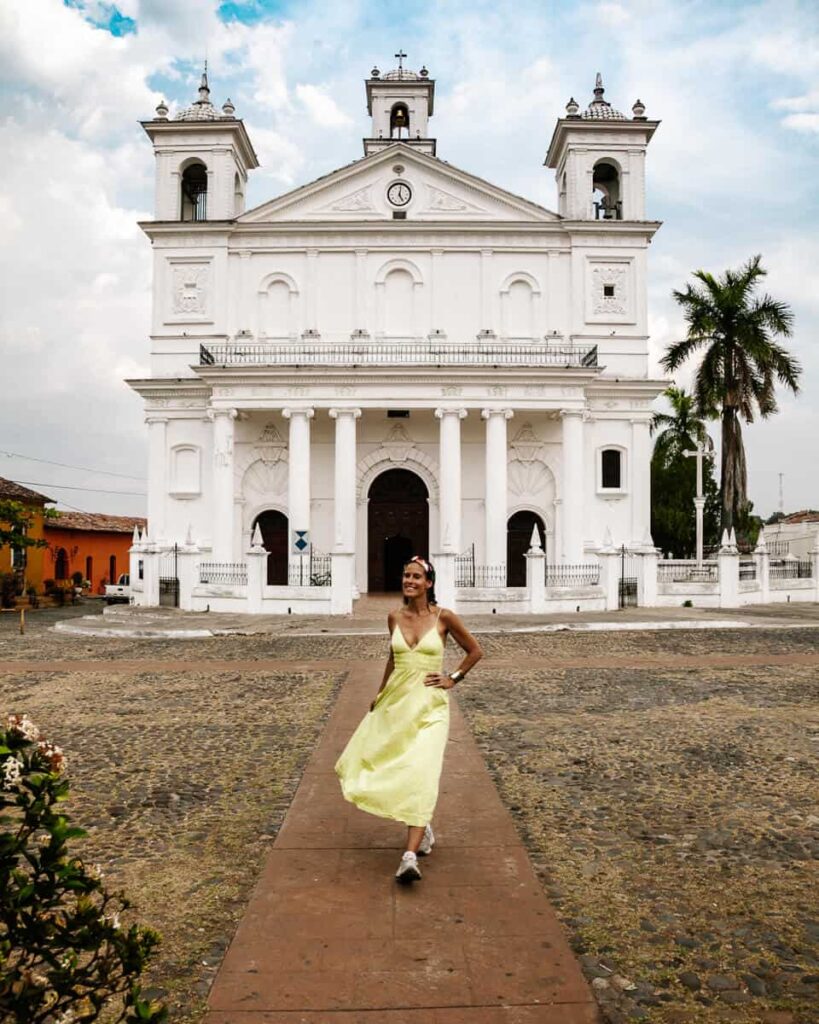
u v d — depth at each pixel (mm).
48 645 20625
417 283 36188
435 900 5133
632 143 36875
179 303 36219
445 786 7555
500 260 36469
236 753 8992
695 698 11906
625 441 35844
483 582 31469
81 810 7078
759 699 11820
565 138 37312
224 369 32750
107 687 13531
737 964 4422
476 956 4445
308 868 5656
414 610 5820
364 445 36062
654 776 7965
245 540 35406
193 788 7699
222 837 6398
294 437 33125
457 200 36438
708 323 36281
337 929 4750
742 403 36938
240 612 26953
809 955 4520
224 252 36125
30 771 3031
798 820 6723
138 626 23359
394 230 36094
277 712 11195
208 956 4520
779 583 32062
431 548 35594
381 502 36344
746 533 38875
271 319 36250
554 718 10555
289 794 7484
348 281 36344
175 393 35594
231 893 5352
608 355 36281
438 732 5594
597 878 5555
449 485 32938
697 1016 3924
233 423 33688
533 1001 4027
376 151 38875
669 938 4711
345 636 20969
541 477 35844
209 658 17062
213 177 36594
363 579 35562
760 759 8578
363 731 5758
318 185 36188
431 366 32531
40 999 2754
